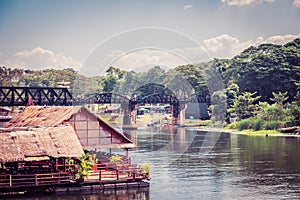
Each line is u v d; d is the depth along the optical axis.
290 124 99.31
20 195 39.00
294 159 58.41
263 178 46.78
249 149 69.25
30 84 150.75
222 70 131.12
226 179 46.25
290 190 41.84
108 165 44.47
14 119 56.47
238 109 112.25
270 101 126.50
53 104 90.94
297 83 123.12
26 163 41.50
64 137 41.34
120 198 38.84
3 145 39.44
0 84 151.12
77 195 39.59
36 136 40.66
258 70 125.69
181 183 44.41
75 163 41.53
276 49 129.38
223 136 93.31
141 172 42.81
